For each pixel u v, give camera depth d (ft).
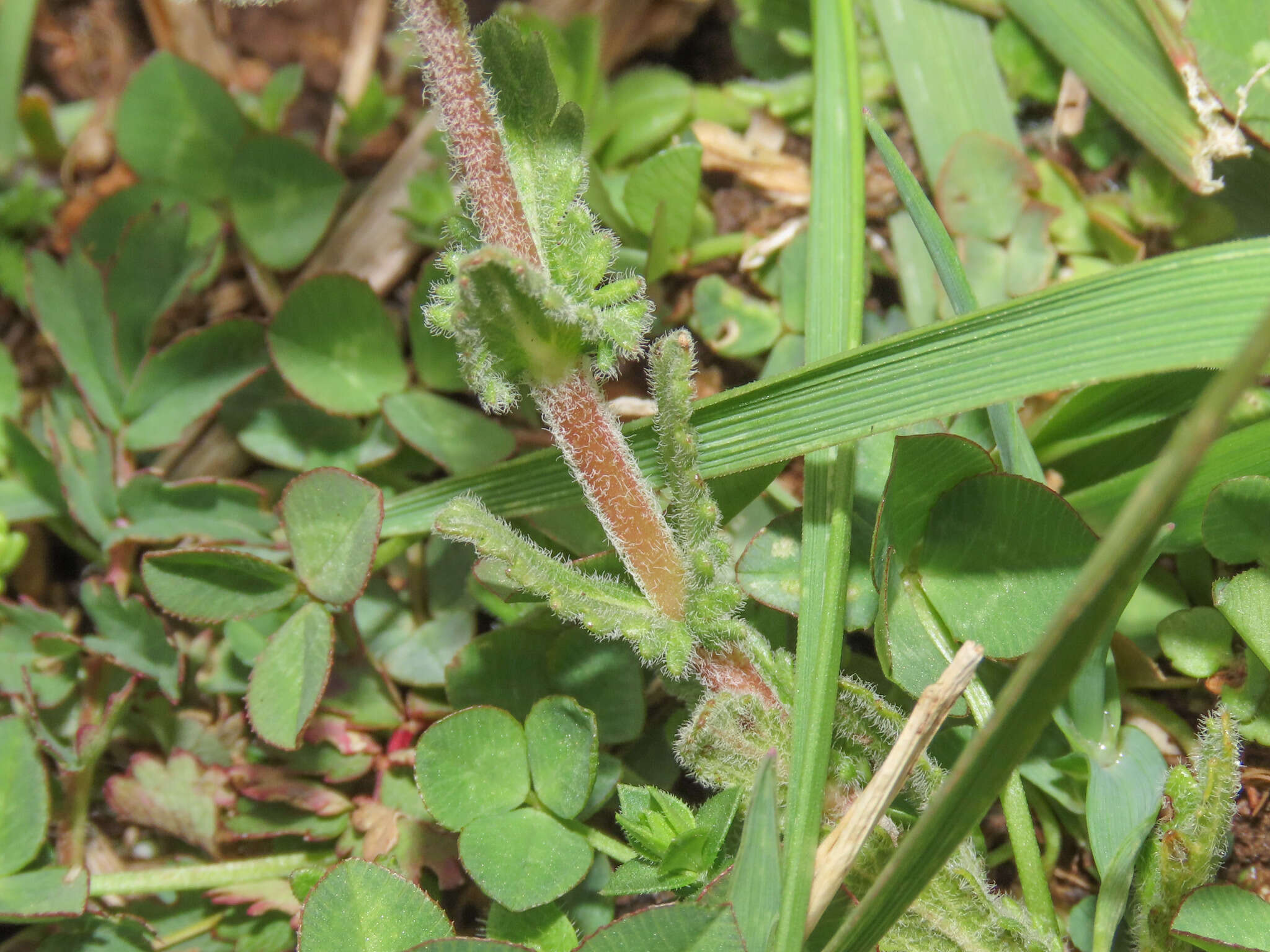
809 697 0.44
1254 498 0.44
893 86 0.56
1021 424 0.49
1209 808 0.43
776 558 0.47
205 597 0.48
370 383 0.53
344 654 0.50
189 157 0.58
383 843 0.49
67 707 0.52
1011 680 0.38
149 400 0.53
